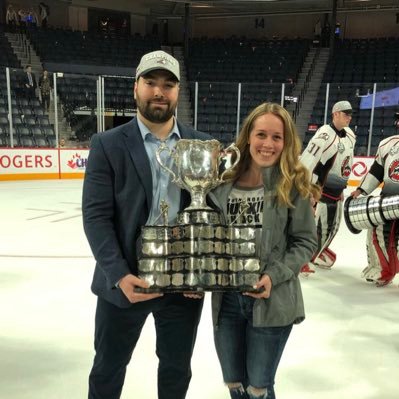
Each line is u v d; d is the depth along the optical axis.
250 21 20.47
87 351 3.03
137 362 2.89
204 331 3.36
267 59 17.67
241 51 18.31
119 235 1.79
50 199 9.27
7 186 10.98
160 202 1.75
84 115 13.12
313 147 4.22
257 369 1.82
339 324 3.54
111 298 1.79
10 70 12.76
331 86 13.45
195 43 19.28
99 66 15.34
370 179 4.31
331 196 4.48
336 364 2.91
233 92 14.70
